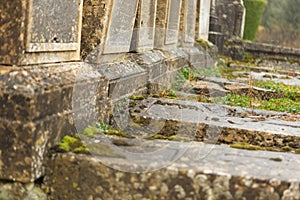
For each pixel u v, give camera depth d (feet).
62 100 10.16
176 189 9.25
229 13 48.11
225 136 13.19
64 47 11.32
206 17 38.91
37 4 9.82
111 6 13.30
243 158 10.32
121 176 9.33
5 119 9.16
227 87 23.73
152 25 19.40
